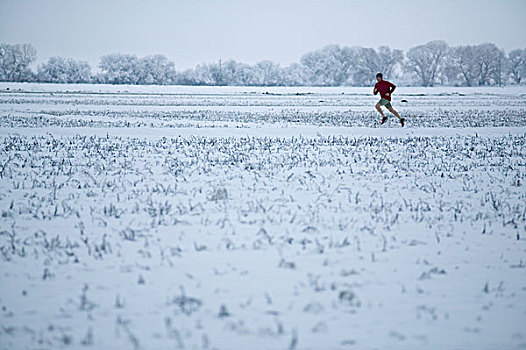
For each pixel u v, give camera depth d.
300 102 113.94
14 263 13.94
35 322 10.55
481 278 13.06
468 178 26.59
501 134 46.84
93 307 11.20
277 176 26.28
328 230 17.00
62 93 147.00
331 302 11.44
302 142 39.84
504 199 22.11
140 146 37.00
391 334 10.02
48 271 13.32
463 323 10.56
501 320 10.73
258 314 10.83
